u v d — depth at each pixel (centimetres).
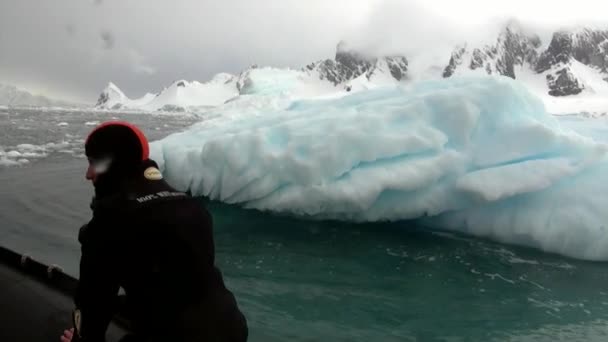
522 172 562
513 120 622
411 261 512
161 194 157
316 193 603
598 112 12394
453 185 592
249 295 425
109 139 156
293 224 630
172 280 153
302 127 663
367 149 600
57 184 851
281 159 627
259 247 543
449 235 602
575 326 382
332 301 418
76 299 154
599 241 517
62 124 2780
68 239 543
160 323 155
